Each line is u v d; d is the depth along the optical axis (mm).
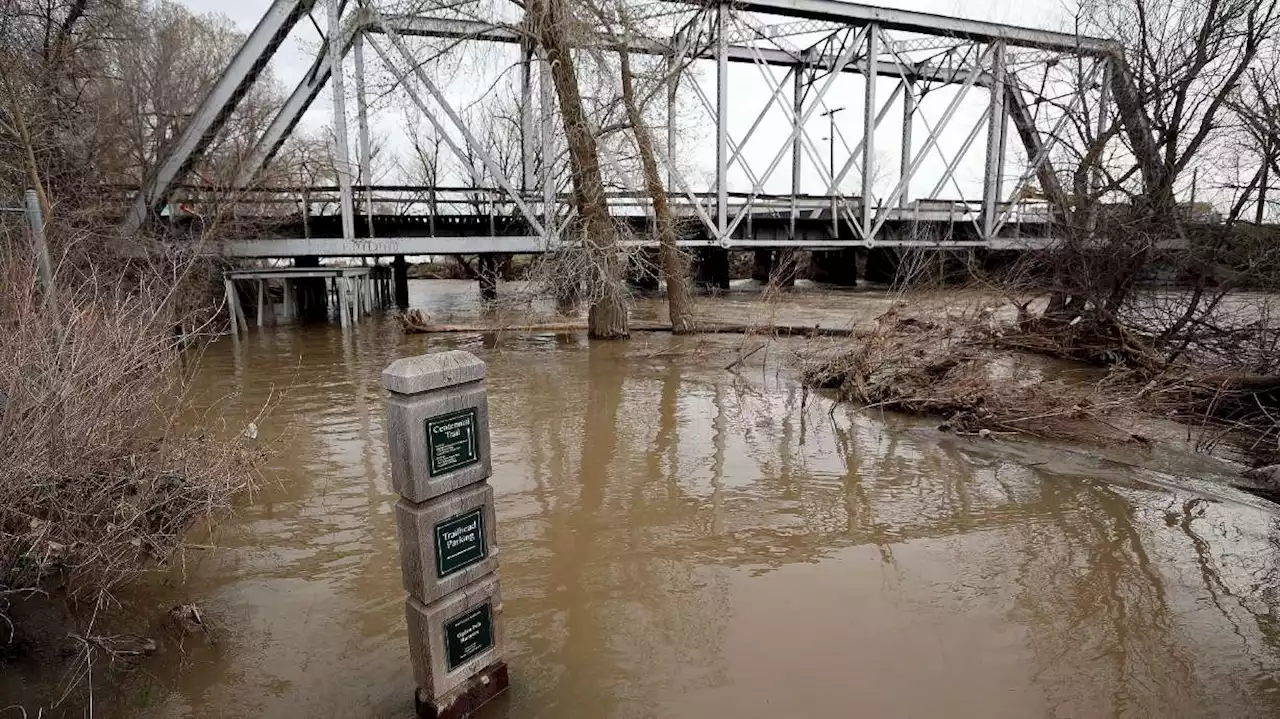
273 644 3611
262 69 15586
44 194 10328
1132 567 4430
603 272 13500
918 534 4953
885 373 9102
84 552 3691
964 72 27406
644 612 3934
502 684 3178
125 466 4586
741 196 25172
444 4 14547
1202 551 4652
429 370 2719
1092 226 11141
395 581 4277
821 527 5078
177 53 22891
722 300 24375
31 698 3158
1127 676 3348
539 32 13172
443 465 2816
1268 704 3145
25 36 13266
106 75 16109
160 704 3148
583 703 3137
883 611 3941
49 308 4621
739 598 4086
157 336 5223
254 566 4461
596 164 13516
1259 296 9414
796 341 13648
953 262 23078
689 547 4754
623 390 9656
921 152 24203
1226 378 7852
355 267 19375
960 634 3709
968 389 8320
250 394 9664
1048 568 4430
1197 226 9836
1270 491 5770
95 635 3549
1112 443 7062
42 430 3758
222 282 17062
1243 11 10016
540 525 5109
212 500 4570
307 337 15883
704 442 7172
